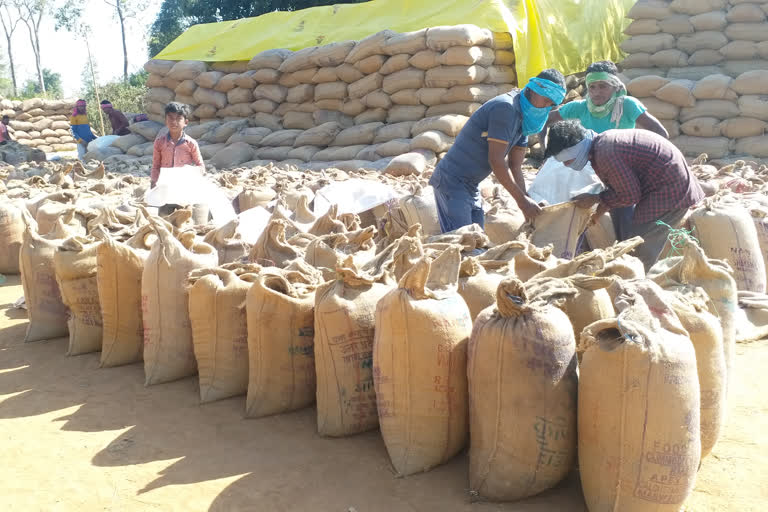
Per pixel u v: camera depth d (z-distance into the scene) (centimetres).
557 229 420
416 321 257
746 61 1024
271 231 391
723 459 270
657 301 237
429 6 1179
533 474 242
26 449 293
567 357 240
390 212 517
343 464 276
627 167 404
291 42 1291
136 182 845
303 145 1189
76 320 407
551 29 1166
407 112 1098
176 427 312
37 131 2264
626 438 219
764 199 520
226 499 253
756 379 346
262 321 309
